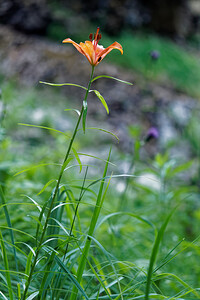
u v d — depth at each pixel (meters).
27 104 9.49
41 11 14.59
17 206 3.44
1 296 2.01
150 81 13.92
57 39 14.42
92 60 1.77
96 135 9.37
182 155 10.22
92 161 7.32
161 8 18.98
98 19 16.14
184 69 16.03
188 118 11.96
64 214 3.71
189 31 20.97
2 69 12.27
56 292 2.02
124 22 17.00
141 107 12.06
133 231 4.10
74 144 6.29
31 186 3.88
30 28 14.26
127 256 3.48
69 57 13.43
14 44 13.43
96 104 11.84
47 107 9.98
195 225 4.98
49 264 1.92
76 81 12.48
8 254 2.80
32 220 3.21
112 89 12.56
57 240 2.06
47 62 12.85
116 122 11.10
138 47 15.61
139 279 2.85
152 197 5.56
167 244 4.17
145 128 11.27
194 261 3.71
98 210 1.97
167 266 3.43
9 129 7.61
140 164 6.67
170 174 4.68
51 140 7.54
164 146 10.27
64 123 9.30
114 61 14.20
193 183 7.16
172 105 12.52
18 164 4.32
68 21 14.81
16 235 3.08
